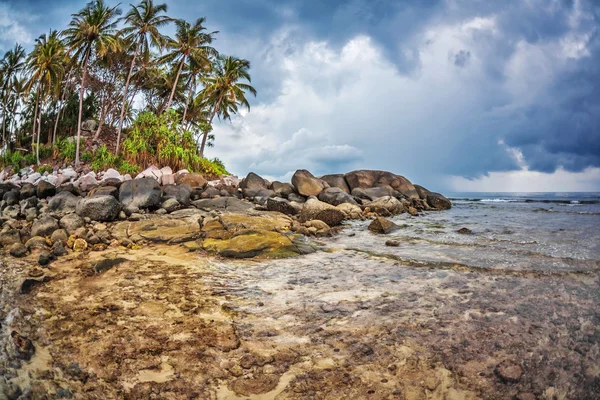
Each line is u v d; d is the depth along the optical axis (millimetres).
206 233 10039
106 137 37719
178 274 6969
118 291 5898
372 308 5172
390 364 3656
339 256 8727
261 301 5504
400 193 25156
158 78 38844
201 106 39875
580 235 11430
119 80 39250
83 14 28094
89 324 4609
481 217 17656
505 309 5070
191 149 29781
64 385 3293
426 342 4102
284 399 3137
